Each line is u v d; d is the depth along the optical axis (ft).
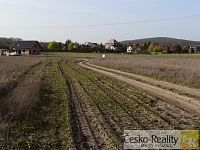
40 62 213.46
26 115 43.68
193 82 86.58
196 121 42.80
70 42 562.25
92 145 31.86
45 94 66.64
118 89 78.02
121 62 200.23
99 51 513.04
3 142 32.76
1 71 103.65
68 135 35.50
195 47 575.38
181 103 57.77
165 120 43.32
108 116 45.91
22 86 70.90
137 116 45.91
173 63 190.70
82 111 49.57
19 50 448.24
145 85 87.04
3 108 44.73
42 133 36.73
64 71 138.31
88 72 135.44
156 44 573.74
